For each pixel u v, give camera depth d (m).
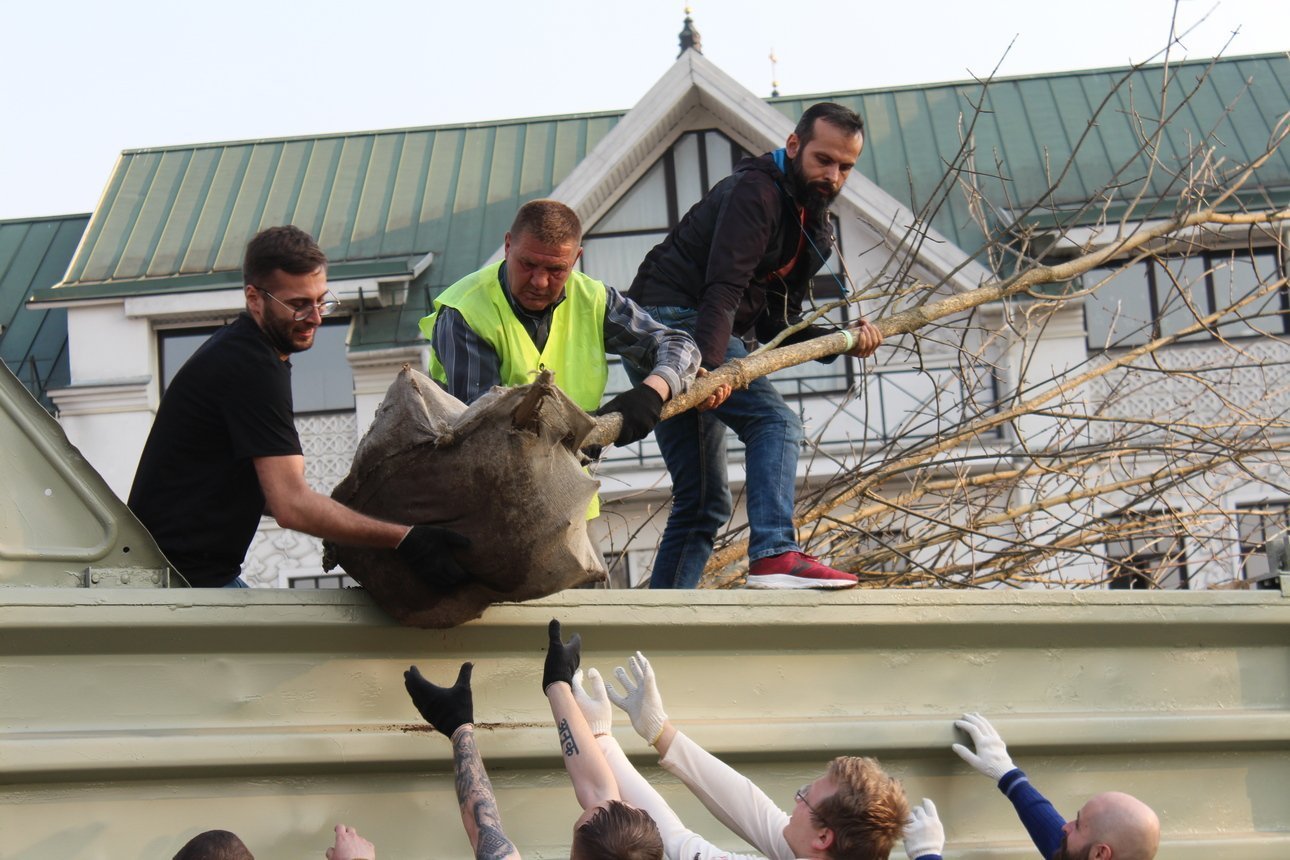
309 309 3.48
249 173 22.02
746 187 4.57
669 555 4.90
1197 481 13.56
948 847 3.73
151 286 19.17
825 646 3.75
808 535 6.84
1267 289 6.99
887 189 19.66
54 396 18.88
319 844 3.34
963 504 7.89
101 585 3.36
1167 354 16.86
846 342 4.84
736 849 3.62
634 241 18.83
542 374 3.19
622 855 2.86
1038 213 17.77
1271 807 3.92
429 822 3.41
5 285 21.91
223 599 3.32
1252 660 4.00
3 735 3.18
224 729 3.32
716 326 4.39
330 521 3.29
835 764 3.27
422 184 21.78
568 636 3.56
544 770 3.51
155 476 3.56
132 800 3.25
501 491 3.27
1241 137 19.83
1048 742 3.77
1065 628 3.86
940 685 3.81
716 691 3.67
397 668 3.46
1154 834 3.41
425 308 19.28
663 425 4.88
